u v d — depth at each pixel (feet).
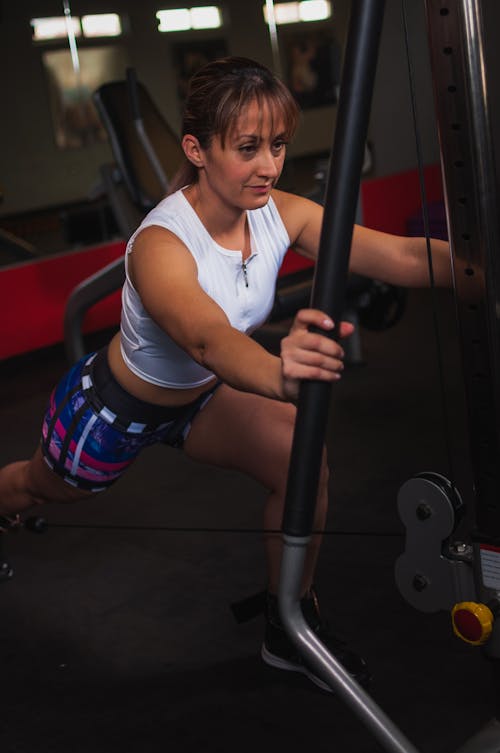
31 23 13.79
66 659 5.85
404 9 3.79
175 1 13.92
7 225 13.84
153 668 5.64
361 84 2.90
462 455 6.27
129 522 7.10
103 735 5.10
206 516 7.02
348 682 3.29
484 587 3.91
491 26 3.34
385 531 5.91
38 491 5.56
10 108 13.74
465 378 3.78
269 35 13.96
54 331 13.82
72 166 14.17
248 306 4.49
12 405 10.46
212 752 4.86
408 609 5.64
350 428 7.14
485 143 3.42
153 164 10.13
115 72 14.11
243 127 3.77
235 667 5.52
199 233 4.20
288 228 4.60
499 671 4.03
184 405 4.95
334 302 2.93
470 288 3.65
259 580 6.34
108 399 4.90
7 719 5.34
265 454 4.96
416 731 4.77
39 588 6.64
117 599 6.40
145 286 3.88
